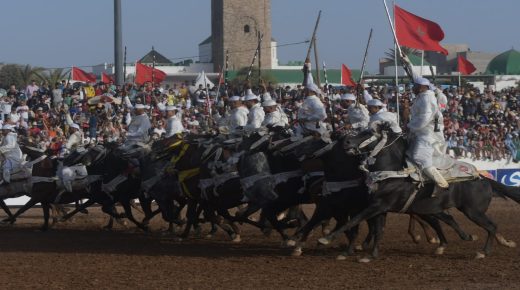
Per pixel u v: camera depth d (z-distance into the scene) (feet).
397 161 66.23
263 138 74.02
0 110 134.82
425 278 58.70
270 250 75.61
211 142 81.30
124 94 143.64
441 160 67.51
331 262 66.49
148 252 74.64
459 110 159.22
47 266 66.23
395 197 65.77
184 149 82.43
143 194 92.63
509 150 149.18
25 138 111.45
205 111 126.82
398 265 64.69
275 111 81.00
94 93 156.56
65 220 95.81
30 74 263.49
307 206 123.85
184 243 81.87
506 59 265.54
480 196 69.26
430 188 67.10
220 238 85.97
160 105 123.75
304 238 70.49
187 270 63.26
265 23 314.35
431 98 66.90
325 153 68.03
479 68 332.39
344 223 70.79
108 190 91.56
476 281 57.26
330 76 244.63
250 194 73.97
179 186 84.28
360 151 65.77
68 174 94.07
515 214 112.37
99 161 91.97
